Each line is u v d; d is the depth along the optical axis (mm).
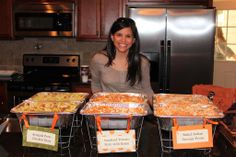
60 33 3873
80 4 3830
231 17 4504
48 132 1403
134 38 2031
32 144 1418
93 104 1504
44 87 3670
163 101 1594
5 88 3717
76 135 1632
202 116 1347
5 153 1436
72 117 1451
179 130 1354
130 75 2092
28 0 3844
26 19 3873
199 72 3576
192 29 3521
